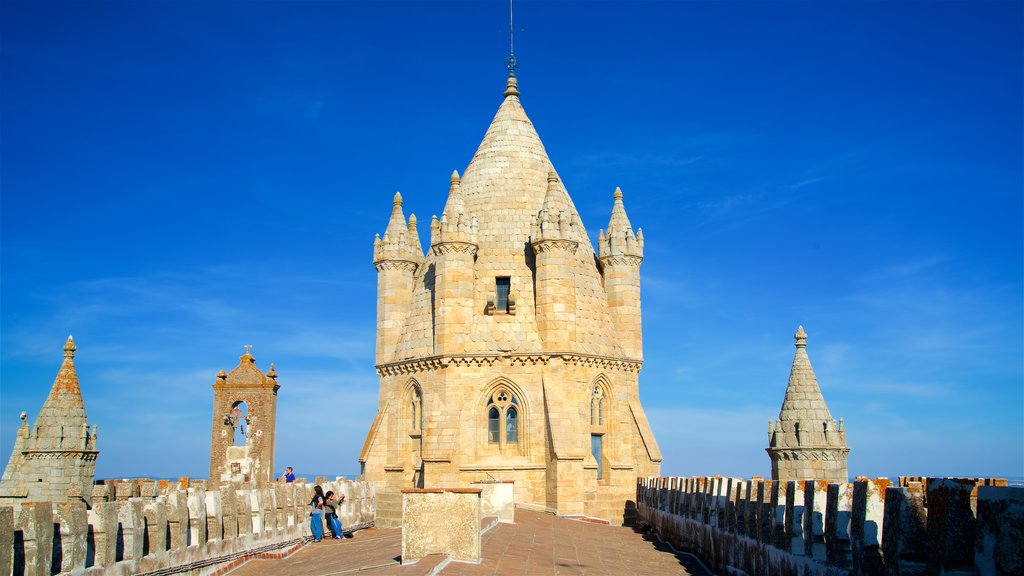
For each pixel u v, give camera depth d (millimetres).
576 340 60562
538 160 67812
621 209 67375
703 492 36625
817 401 47500
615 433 62344
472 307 60938
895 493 17406
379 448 63344
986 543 14539
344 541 44781
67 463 61781
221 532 34469
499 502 45594
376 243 66500
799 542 23703
